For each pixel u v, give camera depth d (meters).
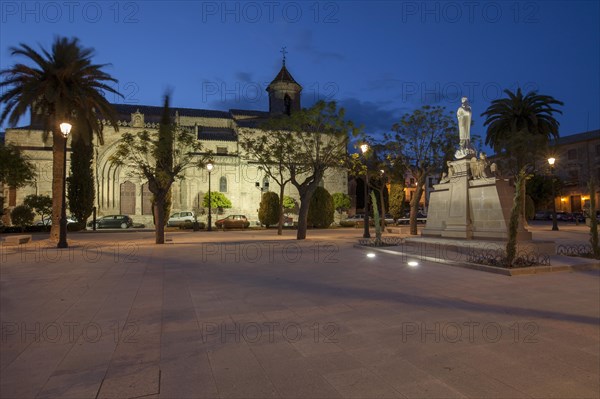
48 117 24.58
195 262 14.33
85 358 4.89
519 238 15.50
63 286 9.69
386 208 59.62
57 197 23.47
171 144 23.58
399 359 4.84
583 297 8.26
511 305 7.58
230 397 3.86
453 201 18.05
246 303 7.83
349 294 8.63
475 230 16.89
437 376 4.34
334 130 23.67
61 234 20.34
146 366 4.63
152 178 23.14
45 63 22.55
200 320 6.61
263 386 4.10
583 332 5.89
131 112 53.38
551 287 9.30
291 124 24.17
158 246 21.20
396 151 27.55
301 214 25.81
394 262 13.95
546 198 53.50
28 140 46.09
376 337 5.68
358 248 19.12
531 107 35.12
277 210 42.78
